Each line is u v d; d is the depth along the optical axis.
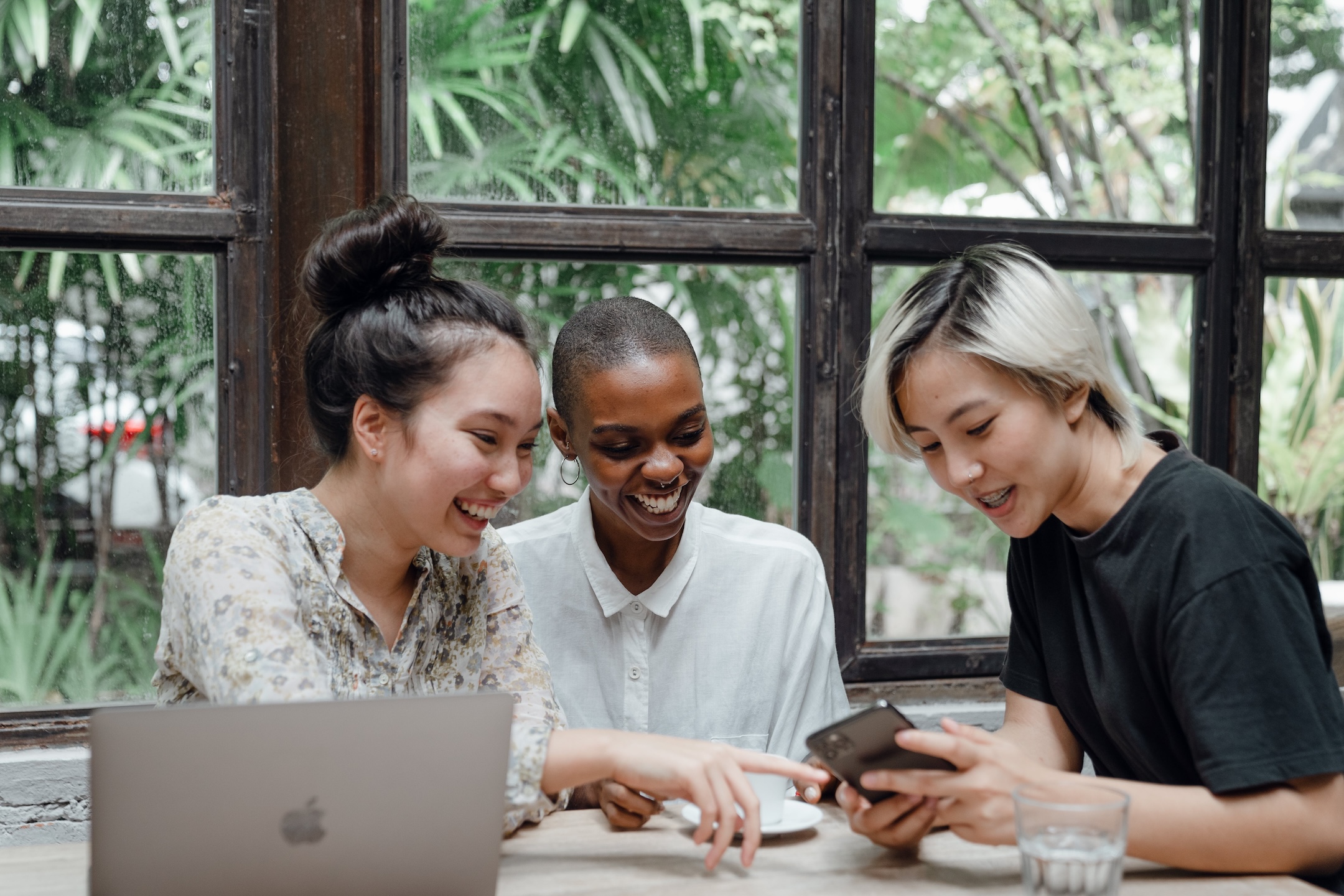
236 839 0.76
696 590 1.50
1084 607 1.15
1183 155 1.93
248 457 1.60
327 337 1.12
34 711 1.55
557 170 1.71
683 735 1.48
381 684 1.14
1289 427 1.97
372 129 1.62
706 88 1.76
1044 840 0.79
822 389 1.77
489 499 1.08
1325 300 1.97
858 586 1.80
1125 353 1.92
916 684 1.82
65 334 1.55
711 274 1.76
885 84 1.81
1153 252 1.88
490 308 1.11
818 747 0.91
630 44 1.73
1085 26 1.89
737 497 1.78
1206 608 0.97
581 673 1.49
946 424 1.04
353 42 1.61
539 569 1.50
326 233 1.12
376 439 1.09
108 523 1.58
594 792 1.22
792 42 1.78
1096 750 1.20
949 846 1.01
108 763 0.73
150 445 1.59
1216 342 1.92
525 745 0.99
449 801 0.81
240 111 1.58
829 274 1.77
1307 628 0.96
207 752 0.75
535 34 1.70
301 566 1.09
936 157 1.84
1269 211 1.96
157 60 1.58
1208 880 0.92
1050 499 1.07
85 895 0.87
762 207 1.78
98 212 1.52
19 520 1.54
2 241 1.50
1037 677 1.24
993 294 1.04
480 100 1.68
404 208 1.12
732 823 0.93
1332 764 0.91
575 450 1.37
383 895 0.81
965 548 1.86
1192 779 1.09
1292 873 0.93
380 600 1.18
